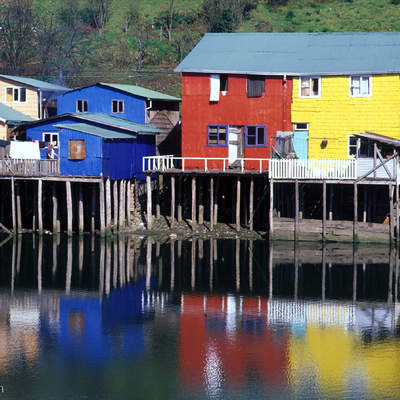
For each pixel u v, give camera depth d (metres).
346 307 51.25
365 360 42.28
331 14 138.12
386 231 67.06
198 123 75.25
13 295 53.72
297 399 37.66
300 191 71.38
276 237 69.56
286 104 73.44
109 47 133.12
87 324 47.62
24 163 71.06
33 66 124.69
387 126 70.88
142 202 80.12
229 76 74.31
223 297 53.62
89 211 77.12
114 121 80.69
